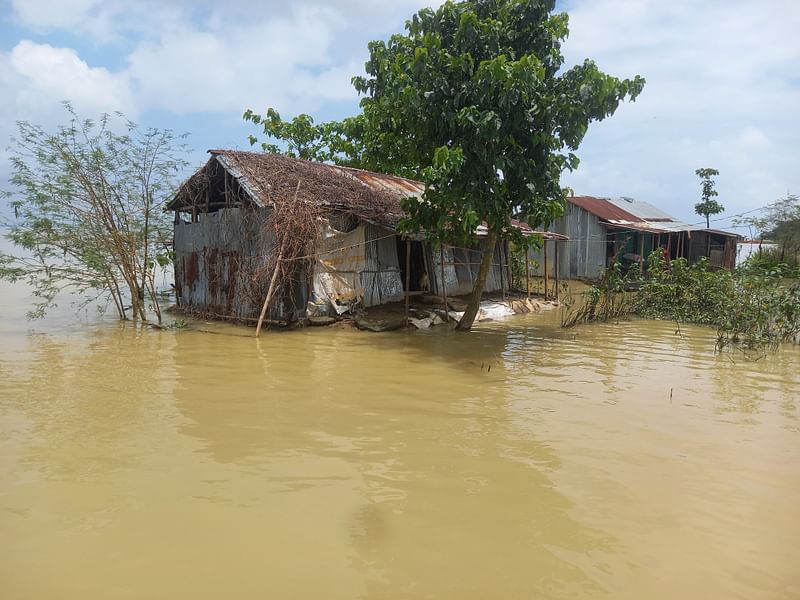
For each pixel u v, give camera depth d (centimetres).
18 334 1320
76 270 1493
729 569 400
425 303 1677
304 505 480
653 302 1781
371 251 1595
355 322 1415
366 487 518
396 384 881
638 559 411
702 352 1185
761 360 1111
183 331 1374
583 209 2805
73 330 1384
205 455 583
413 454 598
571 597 364
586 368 1020
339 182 1656
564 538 438
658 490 524
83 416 704
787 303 1330
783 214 2756
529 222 1261
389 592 364
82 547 411
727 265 3206
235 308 1520
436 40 1127
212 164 1592
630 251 2934
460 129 1162
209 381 880
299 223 1356
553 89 1198
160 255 1617
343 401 782
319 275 1433
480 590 369
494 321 1661
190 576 378
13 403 755
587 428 692
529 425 698
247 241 1473
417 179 2414
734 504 500
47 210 1404
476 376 945
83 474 534
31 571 380
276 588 366
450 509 479
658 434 675
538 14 1202
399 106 1209
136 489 504
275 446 611
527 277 2112
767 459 603
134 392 813
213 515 460
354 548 415
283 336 1305
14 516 454
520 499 500
